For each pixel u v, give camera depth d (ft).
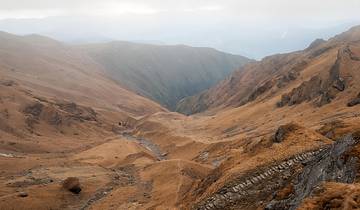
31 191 309.83
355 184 78.33
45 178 367.66
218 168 174.50
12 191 318.04
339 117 370.73
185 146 531.50
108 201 289.33
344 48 518.37
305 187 102.63
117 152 545.85
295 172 126.93
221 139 505.66
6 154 545.44
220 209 130.93
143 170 370.32
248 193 130.62
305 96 525.34
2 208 273.75
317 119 403.95
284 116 496.23
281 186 124.26
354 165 89.76
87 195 315.99
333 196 76.23
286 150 142.10
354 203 72.28
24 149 611.47
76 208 288.30
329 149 106.83
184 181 283.59
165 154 547.08
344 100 429.79
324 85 495.00
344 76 465.06
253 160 145.28
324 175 97.25
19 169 420.36
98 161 488.44
